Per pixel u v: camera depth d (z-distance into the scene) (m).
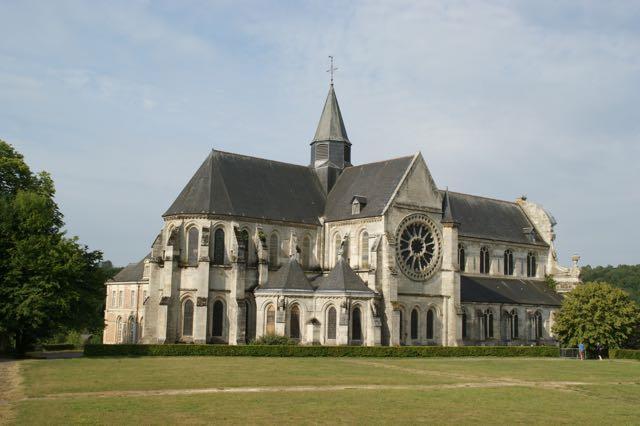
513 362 87.94
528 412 44.53
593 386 61.69
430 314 104.25
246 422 38.16
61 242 81.81
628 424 41.38
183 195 98.00
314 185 111.75
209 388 52.03
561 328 109.56
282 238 102.06
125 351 82.12
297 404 44.56
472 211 131.75
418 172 104.44
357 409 43.22
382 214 98.62
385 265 97.81
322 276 103.38
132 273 145.88
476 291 118.94
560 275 137.38
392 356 90.12
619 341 105.62
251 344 87.62
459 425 39.16
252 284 96.38
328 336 92.31
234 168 102.31
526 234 137.88
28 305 76.38
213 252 94.62
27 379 56.31
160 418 38.72
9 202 84.69
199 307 90.81
